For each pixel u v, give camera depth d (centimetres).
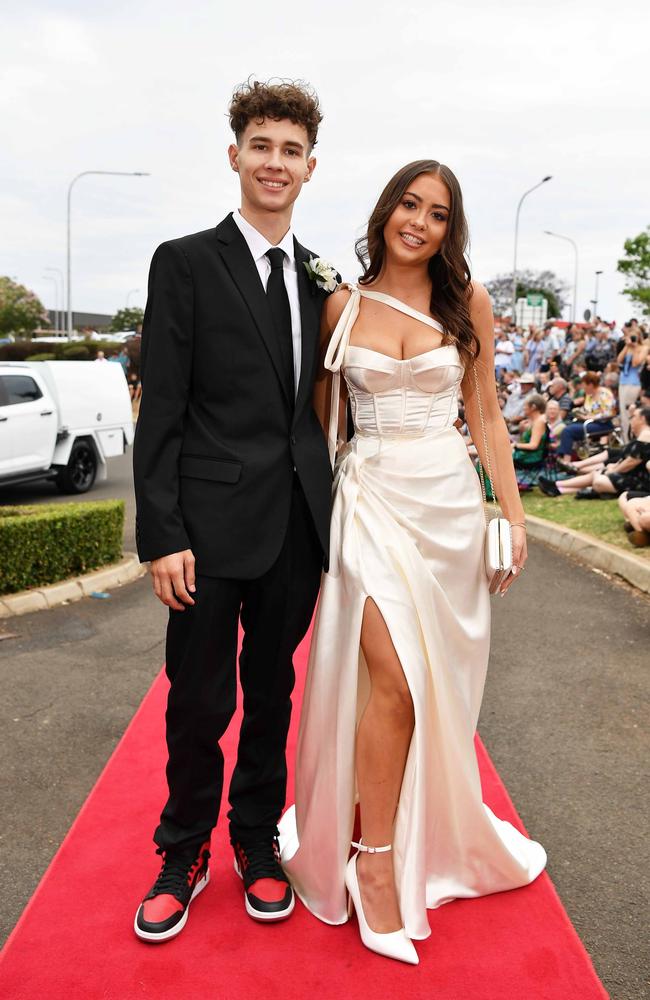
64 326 7806
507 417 1255
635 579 657
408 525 256
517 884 270
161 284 238
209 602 240
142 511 236
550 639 536
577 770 363
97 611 611
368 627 245
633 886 283
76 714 420
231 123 248
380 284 268
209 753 249
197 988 225
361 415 268
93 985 226
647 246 3609
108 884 270
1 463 1038
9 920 263
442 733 254
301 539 253
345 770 246
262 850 262
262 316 242
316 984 226
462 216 258
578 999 222
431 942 244
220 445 241
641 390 1023
